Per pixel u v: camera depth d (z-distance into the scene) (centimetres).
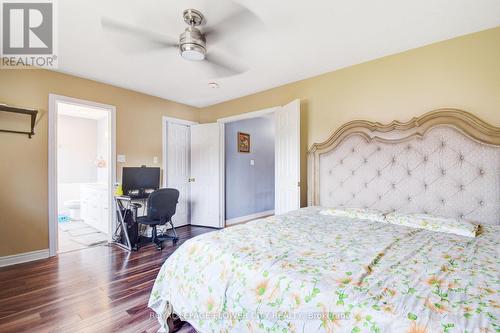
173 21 192
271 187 572
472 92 205
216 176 434
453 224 167
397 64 243
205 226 445
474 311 73
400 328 72
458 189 199
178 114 430
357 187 254
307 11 182
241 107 396
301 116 314
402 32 209
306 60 261
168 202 331
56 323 165
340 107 280
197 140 450
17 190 270
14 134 268
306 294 93
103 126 551
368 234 159
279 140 326
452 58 215
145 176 367
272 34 212
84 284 221
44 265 265
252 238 150
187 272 142
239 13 183
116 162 347
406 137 225
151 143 389
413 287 89
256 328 105
